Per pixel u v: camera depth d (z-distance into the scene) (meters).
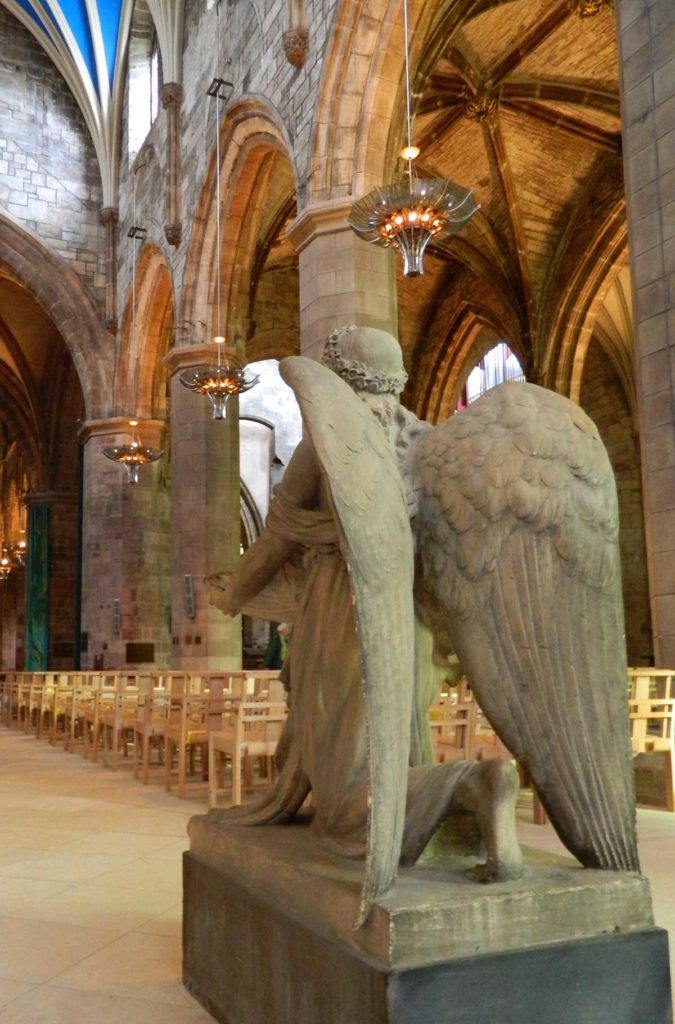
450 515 2.43
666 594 7.71
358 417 2.39
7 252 24.47
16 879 5.01
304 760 2.82
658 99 7.88
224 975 2.87
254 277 24.53
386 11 13.25
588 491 2.37
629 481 26.11
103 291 25.11
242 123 17.39
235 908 2.80
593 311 23.20
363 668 2.15
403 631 2.24
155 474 24.44
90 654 23.70
